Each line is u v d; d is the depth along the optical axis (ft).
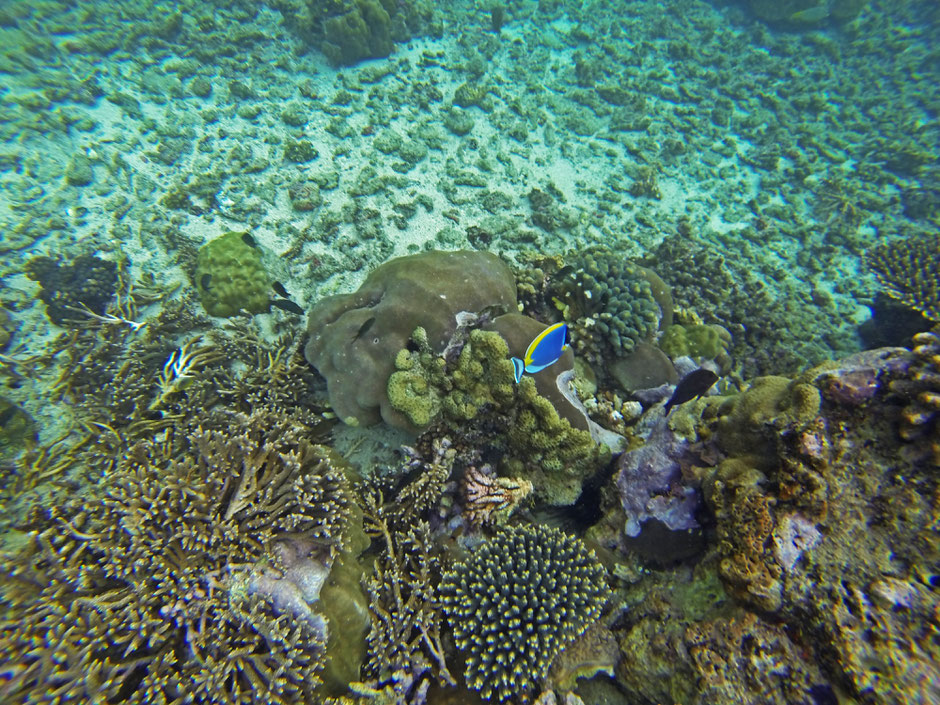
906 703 7.06
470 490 13.20
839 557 8.56
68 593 9.12
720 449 11.65
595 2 46.60
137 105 26.73
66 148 23.91
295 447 12.41
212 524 9.83
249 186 23.76
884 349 9.77
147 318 18.71
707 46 45.55
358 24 29.55
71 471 14.85
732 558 9.59
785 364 21.77
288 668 8.77
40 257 20.01
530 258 21.99
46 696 7.72
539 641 10.53
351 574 10.89
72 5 30.71
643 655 10.50
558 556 11.71
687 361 18.49
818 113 41.83
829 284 29.25
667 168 33.27
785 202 33.88
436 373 13.88
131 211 22.39
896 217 33.32
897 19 55.36
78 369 17.17
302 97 29.14
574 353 17.74
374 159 25.95
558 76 37.24
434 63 33.12
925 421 8.49
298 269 21.09
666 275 24.08
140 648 8.73
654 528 12.32
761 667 8.76
